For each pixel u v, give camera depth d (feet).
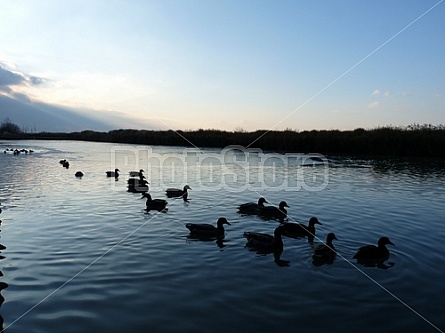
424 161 204.33
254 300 38.17
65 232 61.16
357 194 99.66
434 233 62.44
